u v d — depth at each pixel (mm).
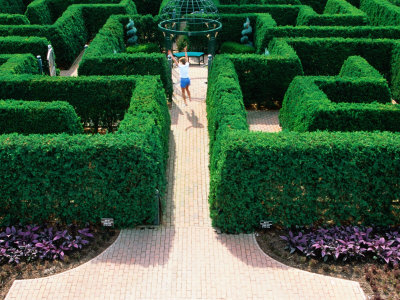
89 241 10867
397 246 10469
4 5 29047
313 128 13523
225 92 14461
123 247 10711
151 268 10070
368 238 10695
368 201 11078
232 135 10945
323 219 11461
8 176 10648
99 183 10812
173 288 9555
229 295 9391
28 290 9430
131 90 15672
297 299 9297
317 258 10367
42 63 20812
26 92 15750
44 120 13867
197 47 25344
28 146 10453
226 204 10969
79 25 26094
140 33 25703
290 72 17984
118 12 27156
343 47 20125
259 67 17891
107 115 16281
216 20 23703
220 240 11039
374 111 13234
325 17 23859
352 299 9305
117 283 9656
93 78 15750
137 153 10492
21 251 10336
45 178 10719
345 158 10500
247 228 11273
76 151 10422
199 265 10188
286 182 10758
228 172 10594
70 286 9547
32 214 11258
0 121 13844
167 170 14094
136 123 11898
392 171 10625
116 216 11258
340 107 13312
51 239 10711
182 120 17547
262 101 18812
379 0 26969
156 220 11430
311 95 14328
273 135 10992
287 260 10344
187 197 12766
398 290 9438
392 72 20219
